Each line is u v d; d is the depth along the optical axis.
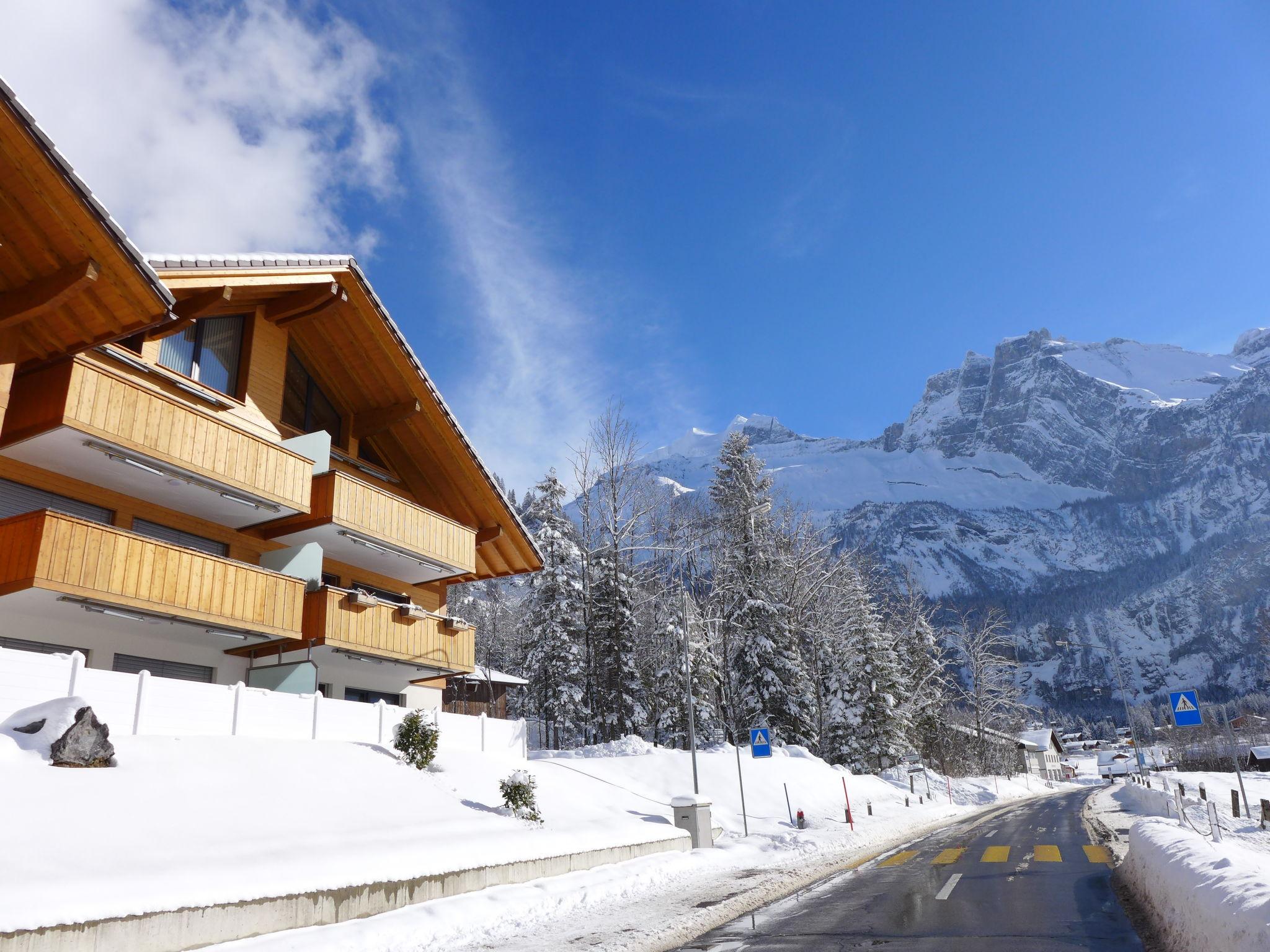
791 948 8.49
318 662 22.53
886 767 53.25
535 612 48.62
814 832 23.88
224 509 19.67
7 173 12.80
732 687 48.28
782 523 57.91
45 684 12.97
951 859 16.23
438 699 27.64
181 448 17.17
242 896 9.36
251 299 20.55
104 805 10.79
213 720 15.55
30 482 16.55
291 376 22.97
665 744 45.41
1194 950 7.01
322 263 20.53
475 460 25.95
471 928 10.62
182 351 19.20
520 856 14.11
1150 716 171.62
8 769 10.83
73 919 7.71
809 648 54.25
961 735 74.12
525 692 54.22
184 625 17.81
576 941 9.57
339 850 11.77
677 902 12.40
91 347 15.51
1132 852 12.35
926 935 8.85
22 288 13.98
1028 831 22.88
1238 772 26.89
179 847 10.33
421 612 23.52
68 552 14.89
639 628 47.41
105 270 14.06
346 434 24.72
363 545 22.83
